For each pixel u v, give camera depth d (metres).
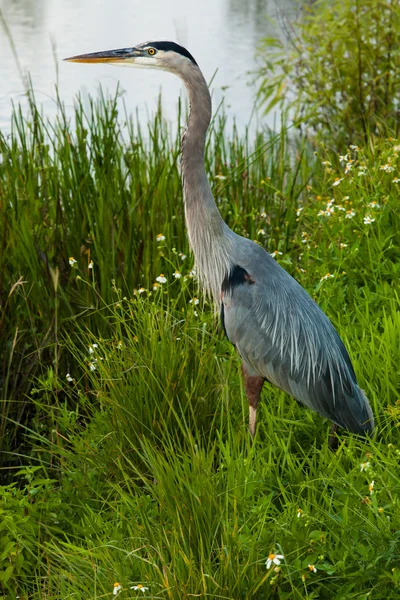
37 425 7.16
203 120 6.50
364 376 6.71
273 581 4.43
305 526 4.93
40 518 5.72
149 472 6.23
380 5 13.84
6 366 7.70
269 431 6.20
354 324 7.22
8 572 5.13
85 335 7.40
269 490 5.52
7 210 8.57
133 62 6.63
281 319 6.37
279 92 14.20
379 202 8.69
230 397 6.76
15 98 15.08
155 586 4.60
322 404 6.29
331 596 4.72
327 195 9.84
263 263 6.57
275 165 11.48
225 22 22.17
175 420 6.41
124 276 8.00
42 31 20.73
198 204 6.64
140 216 8.68
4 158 9.22
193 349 6.73
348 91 13.73
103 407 7.01
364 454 5.80
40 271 7.97
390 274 7.76
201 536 4.83
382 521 4.80
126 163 9.60
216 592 4.52
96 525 5.50
